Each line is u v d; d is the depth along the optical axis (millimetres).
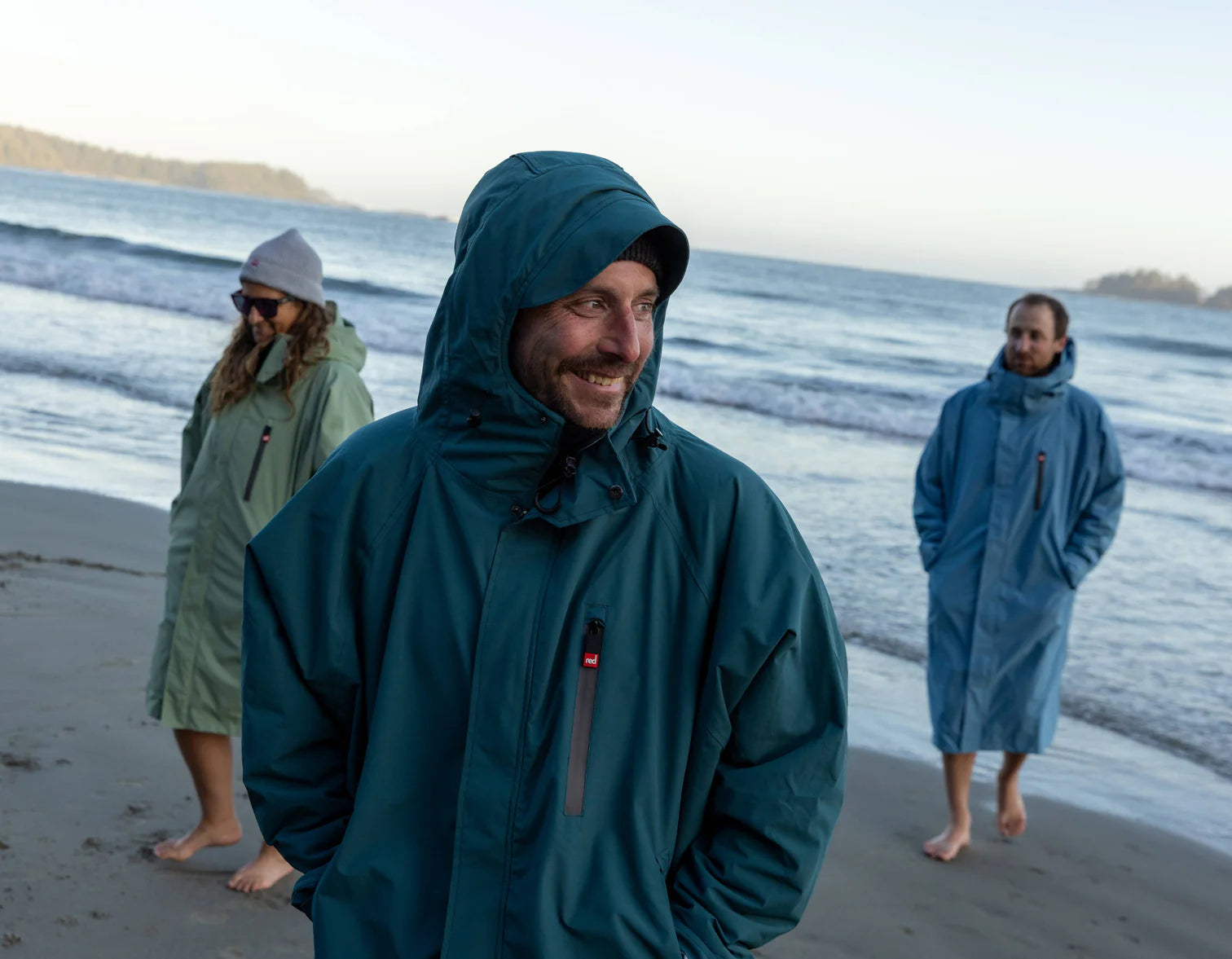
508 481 1388
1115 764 4934
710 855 1405
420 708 1379
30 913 2881
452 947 1281
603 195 1322
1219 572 8531
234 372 3066
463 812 1317
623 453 1398
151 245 38688
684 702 1375
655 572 1391
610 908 1288
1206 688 5902
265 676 1481
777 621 1351
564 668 1344
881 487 10594
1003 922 3572
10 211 53250
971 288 81438
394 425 1513
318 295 3070
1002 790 4184
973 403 4266
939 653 4164
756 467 11312
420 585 1401
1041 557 4082
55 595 5379
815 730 1410
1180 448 15367
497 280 1325
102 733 3986
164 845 3252
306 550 1479
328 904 1354
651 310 1394
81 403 10906
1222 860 4094
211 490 3037
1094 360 34812
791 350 27891
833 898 3652
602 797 1329
